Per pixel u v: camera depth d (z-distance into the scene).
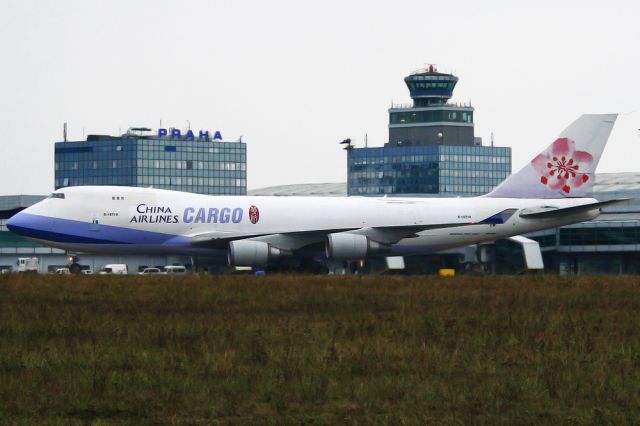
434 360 132.25
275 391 112.62
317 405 108.12
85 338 152.75
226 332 155.88
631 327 169.00
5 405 106.88
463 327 166.12
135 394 111.88
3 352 137.75
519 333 159.50
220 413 104.56
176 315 187.75
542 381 117.62
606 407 107.00
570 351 140.62
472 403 108.06
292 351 137.62
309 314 191.75
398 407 106.88
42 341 149.88
